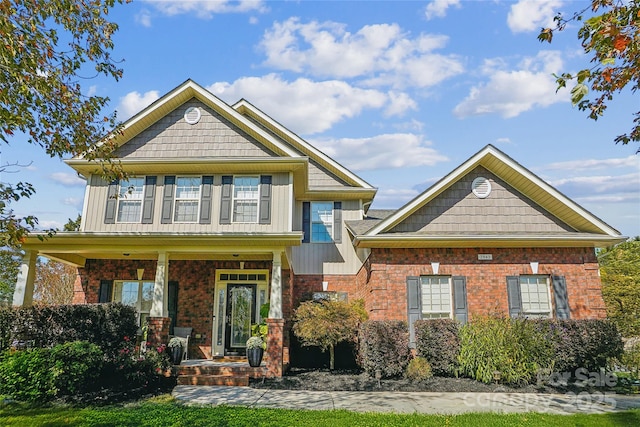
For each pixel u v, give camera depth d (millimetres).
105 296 15523
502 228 14672
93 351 10195
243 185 14867
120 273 15750
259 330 14227
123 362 11031
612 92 6348
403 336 12320
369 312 14602
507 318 12570
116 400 9477
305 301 16531
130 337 12188
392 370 11992
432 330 12586
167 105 15742
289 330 15039
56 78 8602
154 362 11602
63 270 26438
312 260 17453
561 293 14164
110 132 9961
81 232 12797
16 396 9234
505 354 11539
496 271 14289
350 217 17922
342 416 8109
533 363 11500
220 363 13398
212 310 15352
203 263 15719
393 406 9289
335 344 14211
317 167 18469
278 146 14984
